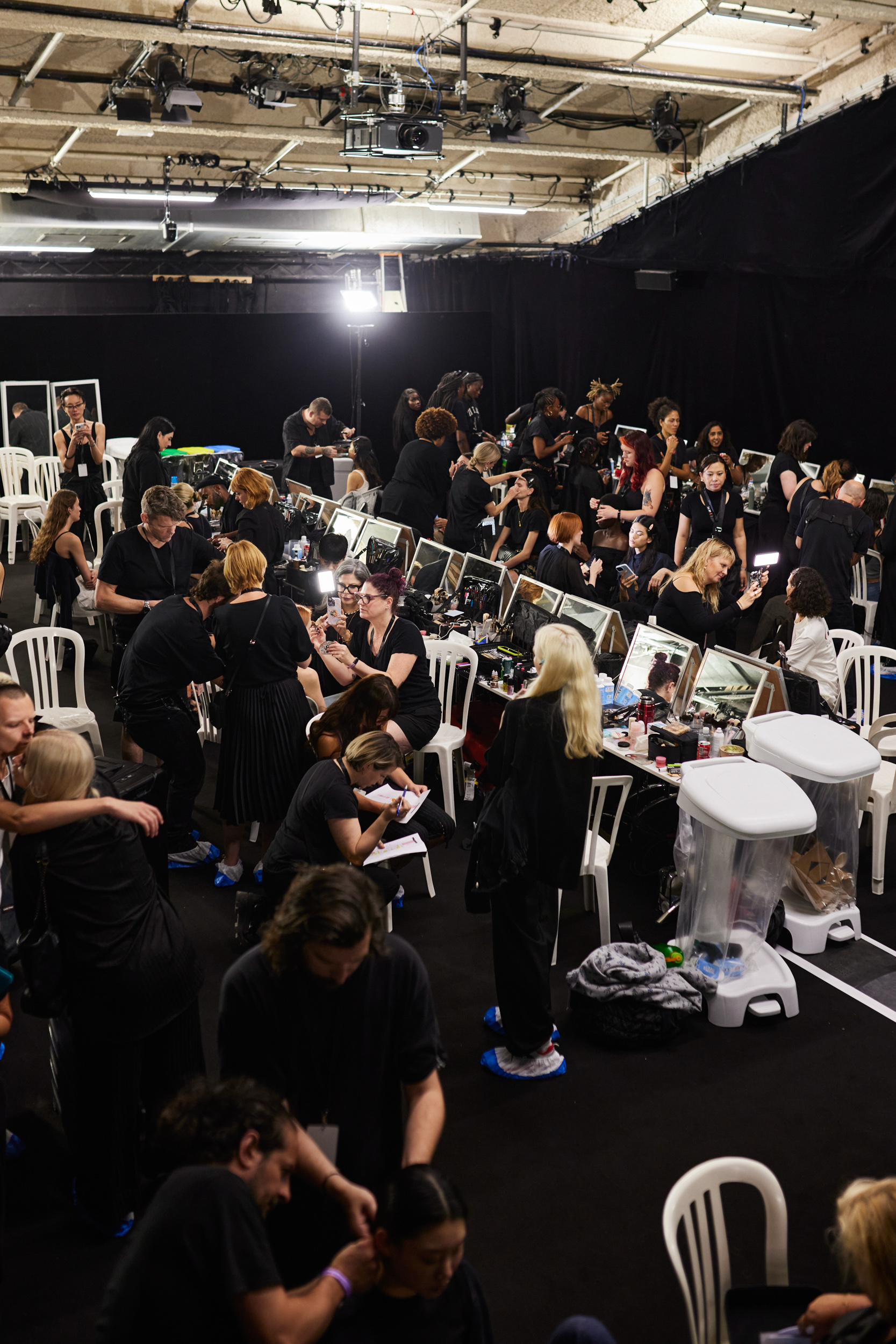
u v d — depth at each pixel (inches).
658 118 414.9
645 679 223.0
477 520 350.3
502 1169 136.6
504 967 150.1
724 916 166.6
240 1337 70.7
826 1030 164.7
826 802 183.2
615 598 295.4
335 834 145.7
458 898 203.9
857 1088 151.5
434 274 661.9
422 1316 81.4
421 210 563.5
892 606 316.2
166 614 196.1
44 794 114.1
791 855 188.7
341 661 209.5
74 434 422.9
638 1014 159.2
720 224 438.3
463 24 317.1
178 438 623.5
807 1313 82.2
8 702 125.7
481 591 279.7
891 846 221.5
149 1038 126.6
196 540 240.5
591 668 142.9
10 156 470.0
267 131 410.0
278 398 641.6
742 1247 124.3
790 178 398.0
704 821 163.0
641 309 520.1
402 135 323.9
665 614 229.9
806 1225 127.1
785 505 351.6
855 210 373.7
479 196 550.3
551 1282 119.7
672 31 330.3
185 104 336.5
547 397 420.5
